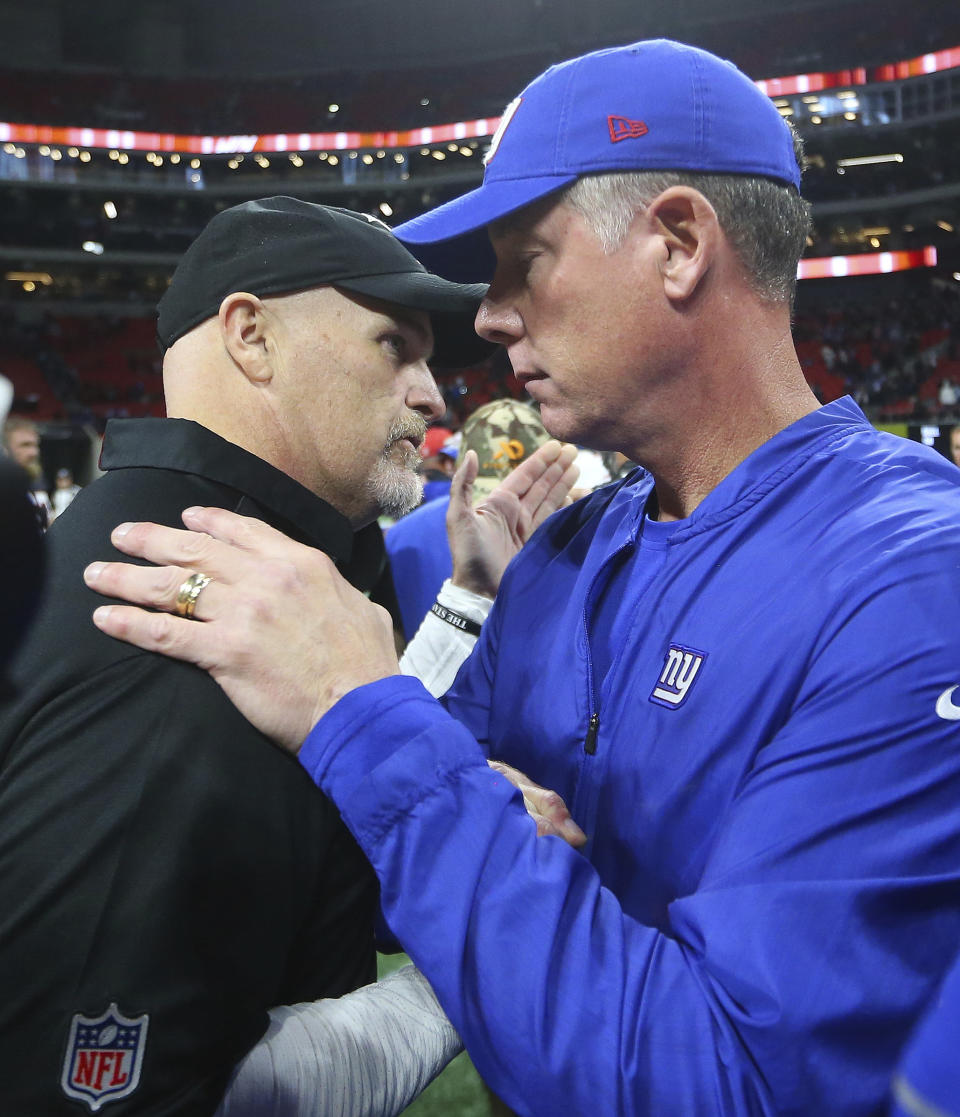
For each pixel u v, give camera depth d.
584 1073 0.80
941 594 0.85
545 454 1.86
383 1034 1.03
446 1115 2.49
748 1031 0.78
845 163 24.75
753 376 1.07
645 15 26.58
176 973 0.90
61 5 27.72
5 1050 0.88
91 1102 0.87
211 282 1.12
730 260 1.03
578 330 1.04
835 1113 0.76
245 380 1.12
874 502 0.96
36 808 0.89
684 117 0.99
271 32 29.00
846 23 24.77
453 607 1.73
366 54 28.94
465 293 1.14
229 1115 0.93
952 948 0.81
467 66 28.05
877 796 0.82
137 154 27.55
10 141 26.72
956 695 0.82
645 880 0.98
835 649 0.88
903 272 24.38
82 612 0.96
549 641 1.20
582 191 1.01
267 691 0.93
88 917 0.88
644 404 1.06
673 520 1.14
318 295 1.12
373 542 1.44
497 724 1.24
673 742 0.97
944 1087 0.39
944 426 4.16
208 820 0.91
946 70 22.98
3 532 0.50
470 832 0.89
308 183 28.19
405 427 1.19
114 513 1.03
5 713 0.92
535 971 0.83
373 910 1.12
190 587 0.95
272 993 0.99
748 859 0.84
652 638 1.04
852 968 0.77
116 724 0.91
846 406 1.12
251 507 1.08
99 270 27.58
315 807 0.99
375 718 0.92
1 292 27.28
